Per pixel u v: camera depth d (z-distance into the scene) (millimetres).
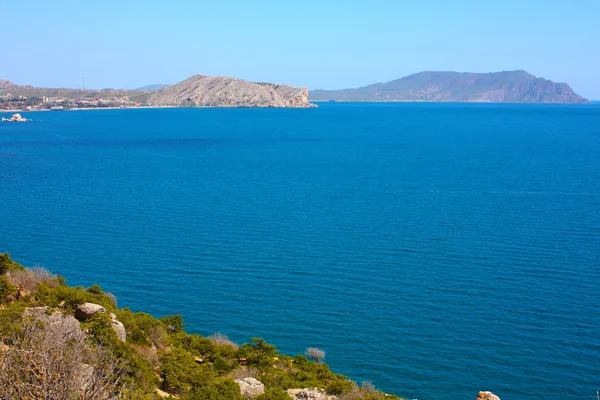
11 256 53406
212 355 31297
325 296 44906
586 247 57438
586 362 35594
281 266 51594
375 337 38438
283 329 39562
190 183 96625
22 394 12461
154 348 29484
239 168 116500
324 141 182750
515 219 69312
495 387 33156
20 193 85250
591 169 113688
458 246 57812
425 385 33250
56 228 64188
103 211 73125
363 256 54562
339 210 74500
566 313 42000
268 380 28656
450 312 42062
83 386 14023
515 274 49750
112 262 52344
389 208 75875
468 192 88125
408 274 49719
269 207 76375
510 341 38031
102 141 175750
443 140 186500
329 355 36219
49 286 32344
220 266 51469
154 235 61500
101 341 22984
